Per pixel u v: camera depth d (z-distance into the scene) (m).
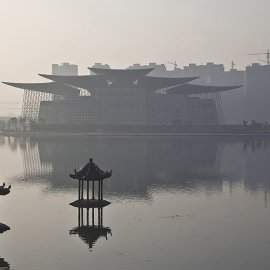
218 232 40.31
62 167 89.50
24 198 56.19
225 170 85.31
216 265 31.78
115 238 38.34
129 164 94.38
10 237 38.56
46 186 65.81
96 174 51.19
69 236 38.91
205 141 178.25
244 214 47.34
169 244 36.66
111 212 48.22
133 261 32.62
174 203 53.28
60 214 47.19
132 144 156.25
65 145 152.50
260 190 62.69
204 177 75.56
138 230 41.00
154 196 57.81
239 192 61.03
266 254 34.16
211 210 49.47
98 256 33.72
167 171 83.38
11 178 74.19
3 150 132.62
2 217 45.88
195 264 32.00
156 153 120.31
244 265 31.78
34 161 101.06
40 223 43.34
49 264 31.98
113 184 67.69
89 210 49.19
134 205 52.09
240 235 39.31
